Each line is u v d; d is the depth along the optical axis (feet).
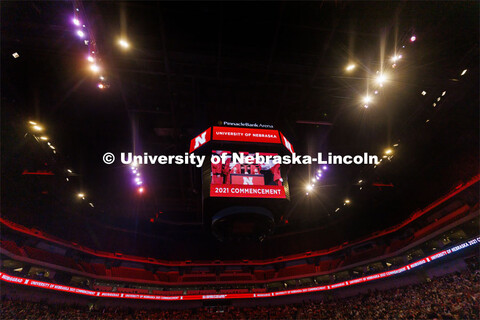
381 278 83.41
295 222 107.45
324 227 108.68
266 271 105.81
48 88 44.11
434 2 34.71
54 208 77.00
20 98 44.65
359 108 51.06
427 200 79.30
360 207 93.97
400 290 76.59
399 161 67.36
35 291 68.80
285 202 37.27
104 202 80.18
